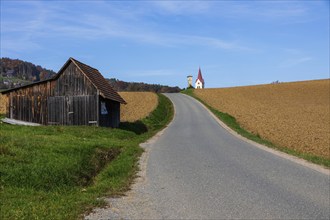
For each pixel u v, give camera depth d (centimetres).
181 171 1376
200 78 17112
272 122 4284
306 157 1759
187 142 2400
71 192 1022
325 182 1209
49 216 757
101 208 871
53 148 1443
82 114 3069
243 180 1223
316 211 879
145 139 2598
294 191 1078
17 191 945
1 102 5494
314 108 6481
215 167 1466
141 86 19050
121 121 4016
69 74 3109
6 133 1844
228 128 3594
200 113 5644
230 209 888
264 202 953
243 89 10562
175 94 10156
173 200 966
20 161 1188
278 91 9788
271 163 1584
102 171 1363
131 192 1050
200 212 861
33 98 3183
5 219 720
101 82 3400
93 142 1820
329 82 10869
